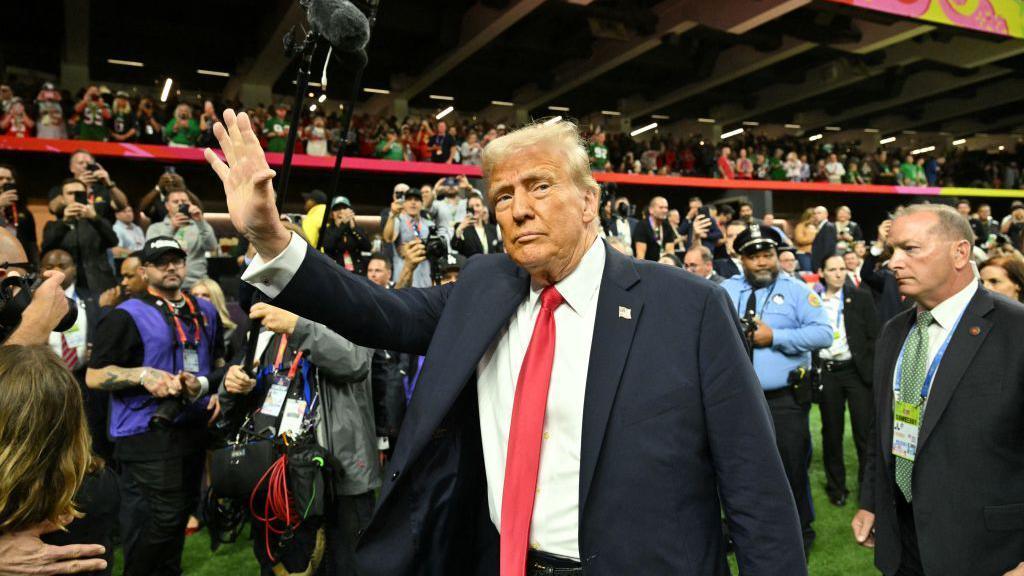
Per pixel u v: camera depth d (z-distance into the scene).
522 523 1.11
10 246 1.80
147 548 2.48
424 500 1.18
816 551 3.33
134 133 8.77
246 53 15.73
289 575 2.27
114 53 15.89
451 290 1.31
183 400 2.49
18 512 1.14
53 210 4.71
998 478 1.56
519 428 1.14
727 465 1.07
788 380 3.10
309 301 1.08
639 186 13.24
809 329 3.09
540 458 1.15
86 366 3.39
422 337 1.28
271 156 9.67
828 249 6.29
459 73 18.22
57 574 1.18
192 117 9.67
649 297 1.14
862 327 3.98
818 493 4.17
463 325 1.20
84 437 1.23
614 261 1.19
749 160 15.26
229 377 2.13
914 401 1.75
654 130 23.84
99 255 4.31
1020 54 17.91
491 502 1.22
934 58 16.52
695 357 1.09
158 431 2.47
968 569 1.56
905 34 13.77
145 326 2.58
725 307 1.13
